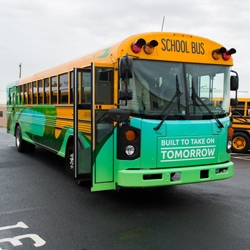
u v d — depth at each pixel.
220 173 5.50
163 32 5.35
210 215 5.23
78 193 6.48
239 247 4.03
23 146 11.56
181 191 6.72
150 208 5.58
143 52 5.16
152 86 5.18
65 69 7.41
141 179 4.93
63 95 7.56
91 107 5.16
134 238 4.30
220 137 5.59
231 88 6.08
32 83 10.05
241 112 12.85
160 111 5.18
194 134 5.32
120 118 4.82
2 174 8.11
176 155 5.22
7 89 13.61
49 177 7.85
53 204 5.76
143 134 5.05
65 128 7.37
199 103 5.44
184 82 5.38
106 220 4.97
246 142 12.72
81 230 4.56
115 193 6.50
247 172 8.97
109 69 5.23
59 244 4.10
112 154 5.27
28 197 6.18
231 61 5.88
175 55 5.38
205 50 5.63
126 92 4.75
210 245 4.09
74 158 5.66
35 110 9.78
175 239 4.27
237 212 5.39
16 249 3.95
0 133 22.30
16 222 4.85
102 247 4.02
